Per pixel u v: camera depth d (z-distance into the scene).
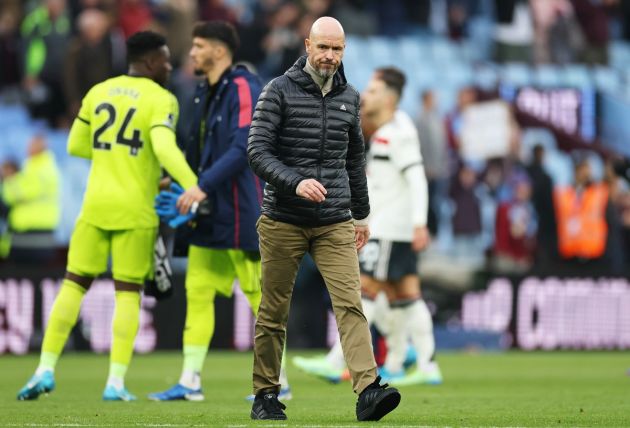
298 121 22.14
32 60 64.50
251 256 29.95
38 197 57.75
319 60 21.83
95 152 29.27
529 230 63.28
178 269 55.94
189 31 63.97
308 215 22.14
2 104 65.38
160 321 52.06
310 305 54.75
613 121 74.19
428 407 27.84
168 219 28.84
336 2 71.81
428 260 61.47
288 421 22.75
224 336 52.69
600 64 76.31
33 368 43.50
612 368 45.41
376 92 36.16
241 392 33.16
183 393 29.81
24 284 51.00
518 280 57.16
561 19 75.56
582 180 64.94
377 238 36.28
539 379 39.47
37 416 24.38
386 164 36.25
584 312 57.59
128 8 63.19
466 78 73.25
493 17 76.06
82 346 51.62
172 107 29.33
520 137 69.62
